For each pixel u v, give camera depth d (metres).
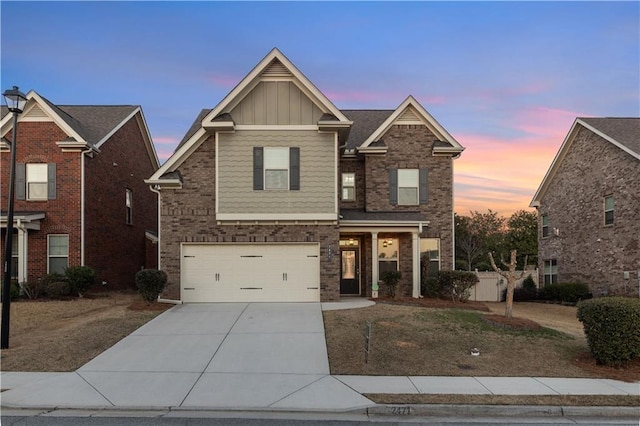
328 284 16.05
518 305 20.89
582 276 23.11
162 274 15.04
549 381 8.22
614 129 21.73
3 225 17.52
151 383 8.01
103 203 20.38
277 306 14.97
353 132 20.48
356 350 9.99
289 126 16.03
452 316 13.10
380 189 18.84
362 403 7.04
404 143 19.00
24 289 16.97
